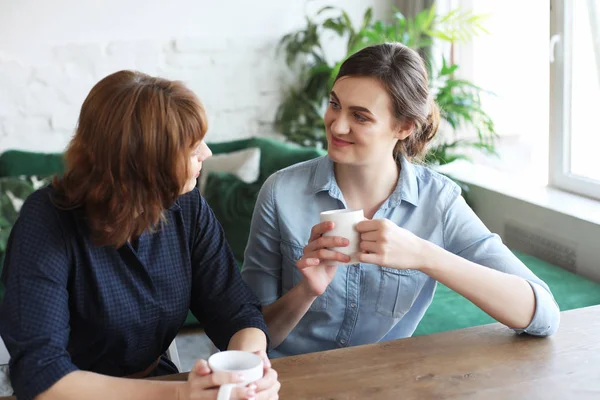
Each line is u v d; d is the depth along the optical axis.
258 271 1.56
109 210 1.08
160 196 1.09
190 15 3.57
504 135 3.44
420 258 1.26
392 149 1.48
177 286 1.28
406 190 1.49
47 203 1.14
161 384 1.02
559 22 2.72
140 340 1.26
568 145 2.83
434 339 1.31
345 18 3.50
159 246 1.25
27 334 1.06
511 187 2.95
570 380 1.15
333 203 1.51
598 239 2.37
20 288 1.08
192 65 3.61
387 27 3.46
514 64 3.37
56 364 1.04
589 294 2.22
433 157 2.75
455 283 1.29
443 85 3.45
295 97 3.67
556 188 2.91
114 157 1.04
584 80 2.73
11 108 3.40
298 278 1.52
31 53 3.39
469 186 3.10
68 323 1.13
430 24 3.48
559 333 1.34
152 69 3.56
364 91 1.33
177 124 1.05
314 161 1.55
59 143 3.49
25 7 3.34
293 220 1.51
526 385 1.13
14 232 1.14
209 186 3.06
